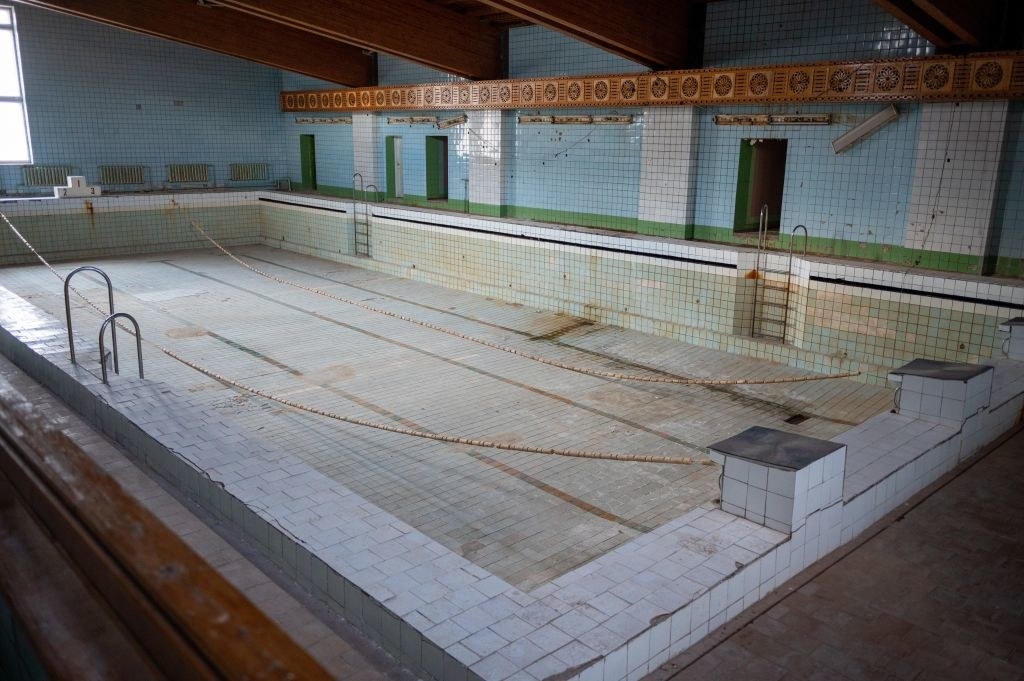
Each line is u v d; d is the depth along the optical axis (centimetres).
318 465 565
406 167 1294
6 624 101
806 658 298
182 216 1446
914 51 727
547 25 818
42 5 1073
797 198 833
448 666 273
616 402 702
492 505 509
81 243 1342
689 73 879
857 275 743
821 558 367
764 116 832
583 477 552
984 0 653
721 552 331
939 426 466
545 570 434
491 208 1145
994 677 290
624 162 973
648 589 307
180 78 1443
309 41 1280
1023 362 612
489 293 1111
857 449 432
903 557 370
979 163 693
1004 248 702
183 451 466
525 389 734
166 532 72
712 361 820
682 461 411
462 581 321
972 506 420
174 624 59
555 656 271
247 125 1533
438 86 1180
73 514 75
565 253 1002
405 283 1202
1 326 718
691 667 293
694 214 924
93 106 1366
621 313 952
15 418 98
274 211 1501
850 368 759
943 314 696
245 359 808
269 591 302
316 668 57
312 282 1195
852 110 773
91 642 70
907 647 305
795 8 802
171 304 1033
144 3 1140
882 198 767
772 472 344
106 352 638
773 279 821
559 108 1025
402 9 1011
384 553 345
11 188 1320
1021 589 345
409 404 691
